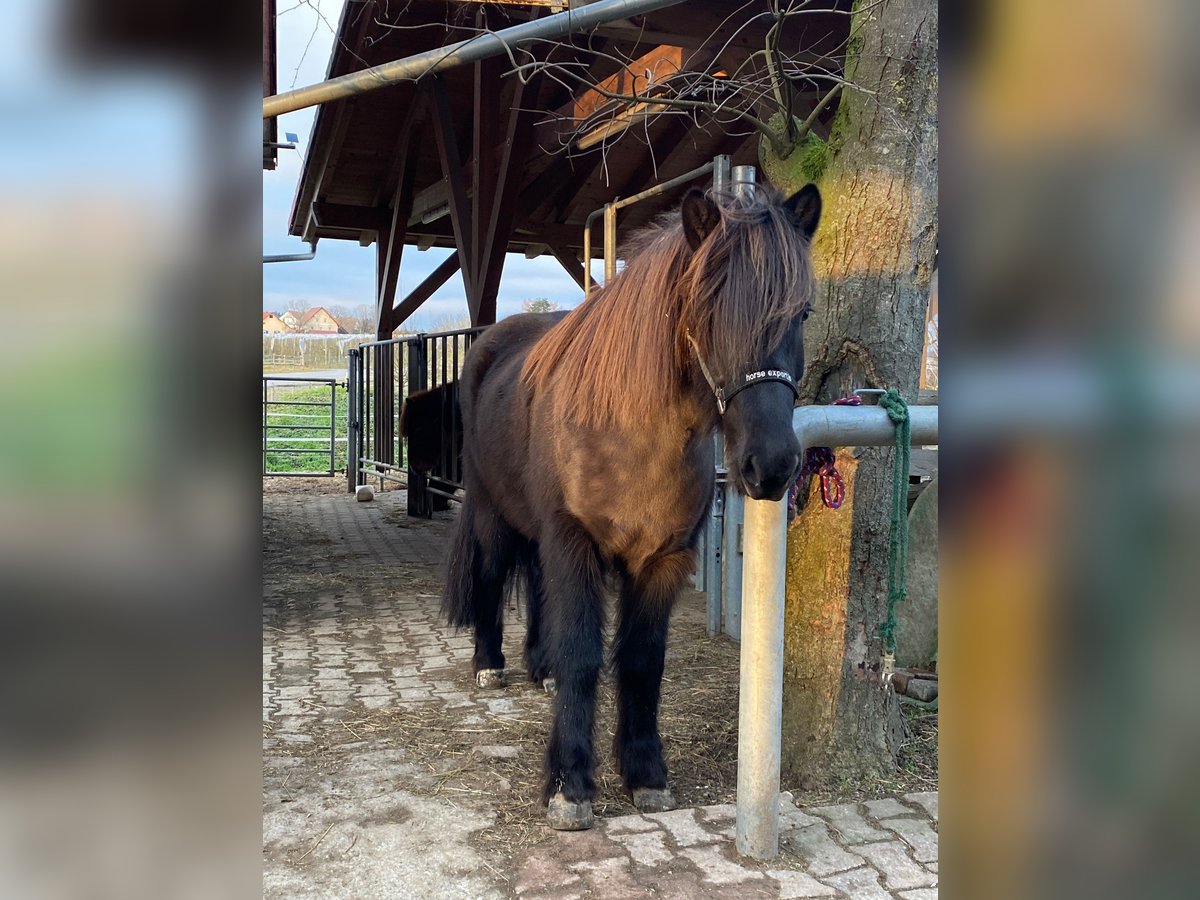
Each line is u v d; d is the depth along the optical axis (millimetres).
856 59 2455
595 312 2291
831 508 2332
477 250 6477
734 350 1726
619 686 2430
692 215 1881
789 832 2182
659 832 2172
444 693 3254
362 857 2031
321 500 8805
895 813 2293
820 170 2543
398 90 7273
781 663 2025
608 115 5363
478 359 3396
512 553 3324
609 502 2156
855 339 2484
